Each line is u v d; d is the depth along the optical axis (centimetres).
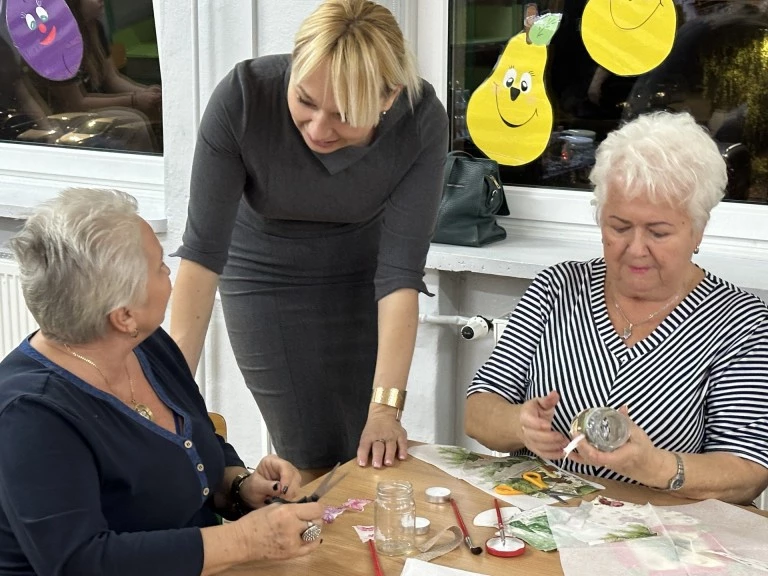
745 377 168
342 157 196
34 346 142
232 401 315
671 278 170
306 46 168
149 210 328
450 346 283
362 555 142
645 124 170
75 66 352
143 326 140
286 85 194
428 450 185
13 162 370
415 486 167
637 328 178
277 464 168
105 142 355
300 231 218
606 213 170
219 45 292
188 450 150
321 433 237
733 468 161
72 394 136
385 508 146
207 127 195
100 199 138
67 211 133
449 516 155
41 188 361
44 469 128
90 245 131
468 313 283
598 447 152
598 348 179
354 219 214
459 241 272
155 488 144
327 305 225
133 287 134
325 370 230
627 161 164
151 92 341
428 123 202
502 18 277
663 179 161
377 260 225
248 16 284
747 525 151
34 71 360
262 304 225
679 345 174
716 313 174
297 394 232
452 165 273
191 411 162
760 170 253
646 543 143
